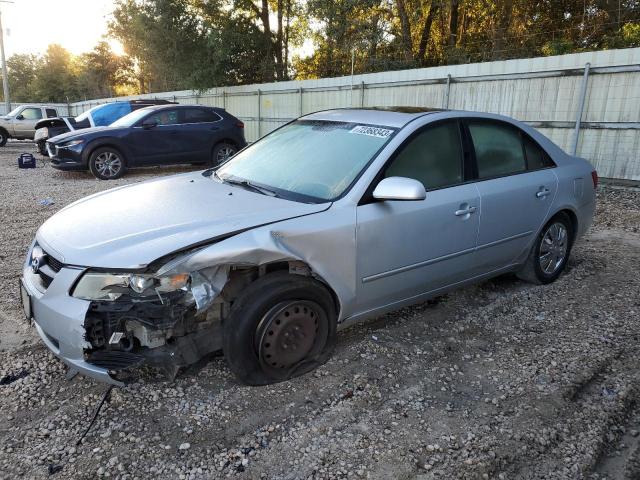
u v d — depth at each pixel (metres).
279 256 2.89
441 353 3.52
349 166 3.46
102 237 2.89
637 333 3.82
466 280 4.08
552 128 10.51
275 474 2.41
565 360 3.44
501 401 2.99
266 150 4.11
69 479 2.37
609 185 9.84
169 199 3.40
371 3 18.67
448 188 3.74
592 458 2.54
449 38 20.38
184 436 2.65
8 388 3.06
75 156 10.99
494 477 2.42
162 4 20.28
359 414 2.85
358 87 14.55
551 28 18.02
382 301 3.52
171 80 23.66
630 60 9.27
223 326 2.93
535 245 4.58
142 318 2.63
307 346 3.13
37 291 2.91
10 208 8.07
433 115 3.85
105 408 2.87
